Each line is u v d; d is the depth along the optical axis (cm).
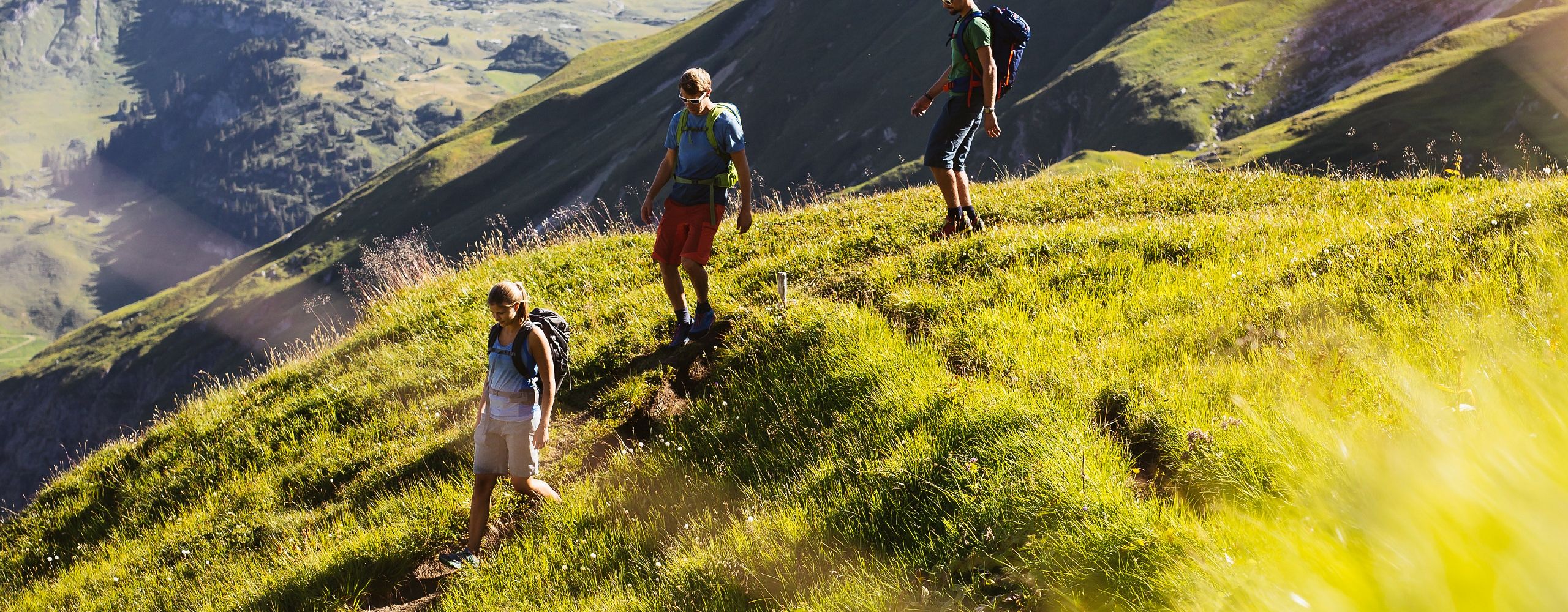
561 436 910
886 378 747
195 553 978
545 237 1723
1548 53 14362
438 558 786
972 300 890
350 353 1357
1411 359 520
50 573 1126
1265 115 17500
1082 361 687
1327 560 150
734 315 1003
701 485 742
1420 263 731
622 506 748
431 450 966
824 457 693
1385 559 132
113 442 1345
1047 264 956
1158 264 918
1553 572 105
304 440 1141
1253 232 990
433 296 1463
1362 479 172
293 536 916
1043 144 19725
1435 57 15988
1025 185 1536
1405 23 18200
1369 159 13275
